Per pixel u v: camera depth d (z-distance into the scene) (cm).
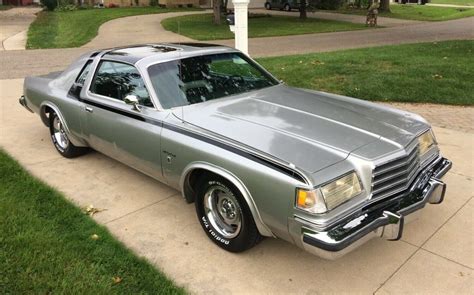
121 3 4450
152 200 455
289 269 342
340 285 323
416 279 328
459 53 1267
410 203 322
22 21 2955
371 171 306
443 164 386
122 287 316
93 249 361
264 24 2736
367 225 293
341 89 878
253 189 315
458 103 786
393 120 383
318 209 284
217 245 372
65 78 539
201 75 439
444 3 5569
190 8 4138
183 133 371
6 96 920
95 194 470
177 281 329
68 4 4059
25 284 314
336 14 3659
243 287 323
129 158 444
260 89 458
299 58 1259
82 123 498
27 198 447
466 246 367
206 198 370
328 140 331
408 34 2234
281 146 322
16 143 634
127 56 453
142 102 417
